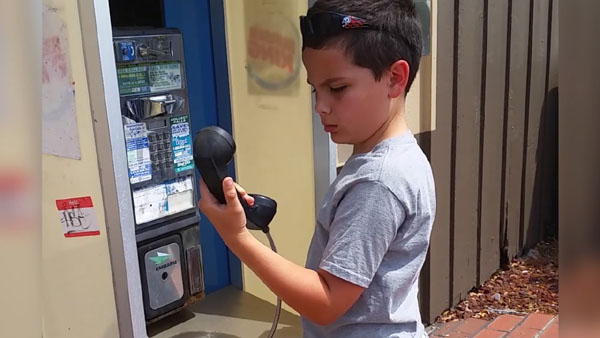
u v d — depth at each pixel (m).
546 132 3.79
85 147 1.34
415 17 1.13
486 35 2.95
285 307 2.07
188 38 1.95
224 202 1.09
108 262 1.38
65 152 1.38
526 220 3.70
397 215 1.04
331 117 1.07
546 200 3.94
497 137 3.23
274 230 2.03
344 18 1.01
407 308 1.12
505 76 3.22
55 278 1.50
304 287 1.03
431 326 2.88
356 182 1.06
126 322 1.39
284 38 1.84
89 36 1.26
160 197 1.73
